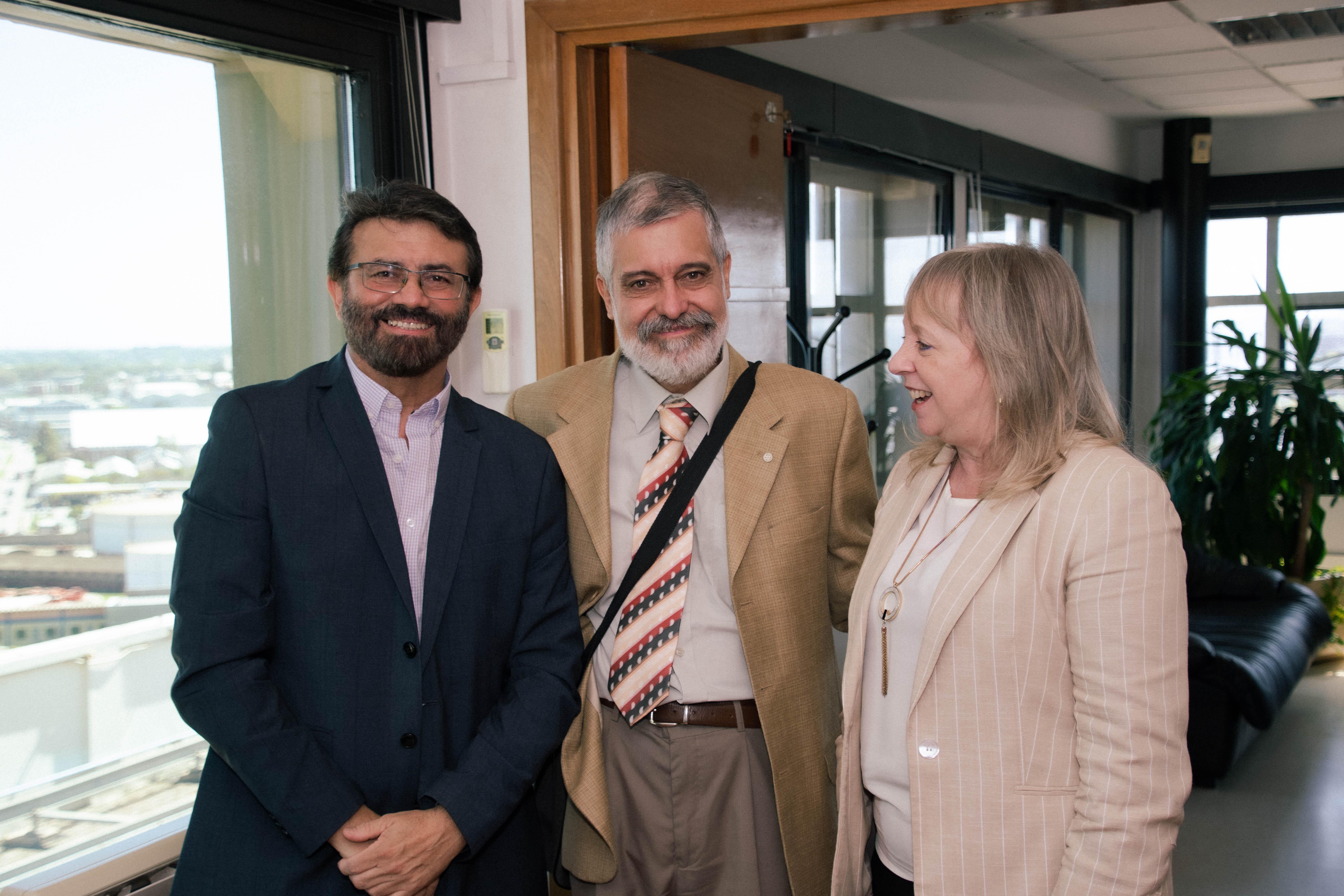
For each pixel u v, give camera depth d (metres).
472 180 2.53
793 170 4.27
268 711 1.37
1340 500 7.88
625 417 1.80
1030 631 1.22
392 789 1.46
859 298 4.89
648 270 1.63
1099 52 5.46
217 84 2.13
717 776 1.66
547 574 1.65
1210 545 5.79
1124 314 8.20
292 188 2.30
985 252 1.31
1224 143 7.79
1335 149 7.39
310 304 2.38
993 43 5.26
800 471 1.74
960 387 1.29
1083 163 7.05
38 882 1.77
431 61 2.50
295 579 1.44
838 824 1.46
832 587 1.87
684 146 2.69
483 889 1.56
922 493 1.45
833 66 4.45
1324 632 4.89
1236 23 4.95
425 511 1.55
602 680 1.73
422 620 1.49
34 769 1.84
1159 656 1.14
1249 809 3.64
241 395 1.49
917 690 1.28
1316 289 7.72
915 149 5.03
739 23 2.33
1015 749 1.23
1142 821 1.12
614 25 2.38
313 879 1.40
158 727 2.06
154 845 1.93
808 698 1.70
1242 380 5.93
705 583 1.70
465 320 1.55
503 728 1.52
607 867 1.68
